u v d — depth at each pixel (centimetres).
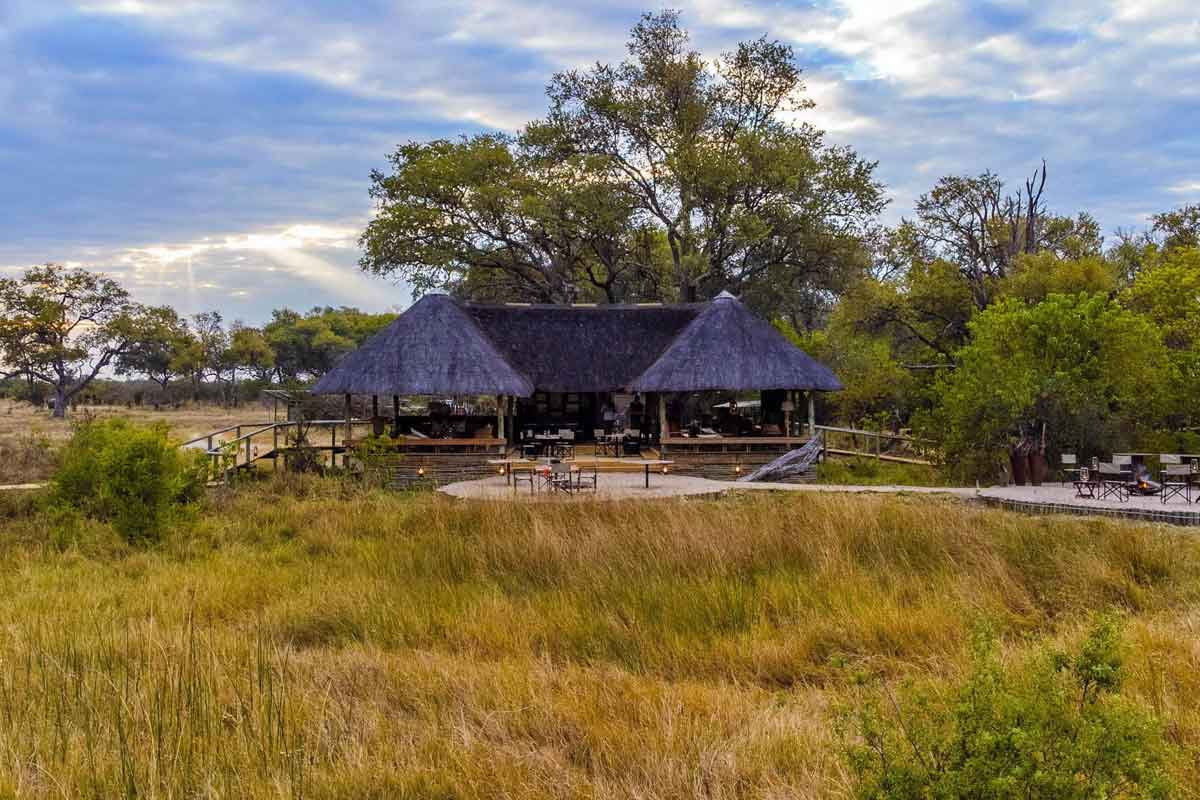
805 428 2889
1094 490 1894
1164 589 1110
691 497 1892
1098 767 398
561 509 1492
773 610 1019
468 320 2798
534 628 945
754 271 4044
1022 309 2372
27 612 1027
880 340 4216
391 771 542
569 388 2848
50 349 6844
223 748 561
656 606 1025
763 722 639
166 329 7738
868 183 3850
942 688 649
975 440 2292
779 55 4022
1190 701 671
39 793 499
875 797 418
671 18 4116
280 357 7762
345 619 1003
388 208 3994
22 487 2141
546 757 575
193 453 2103
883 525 1341
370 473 2375
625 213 3909
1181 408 2367
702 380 2589
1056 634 930
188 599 1073
